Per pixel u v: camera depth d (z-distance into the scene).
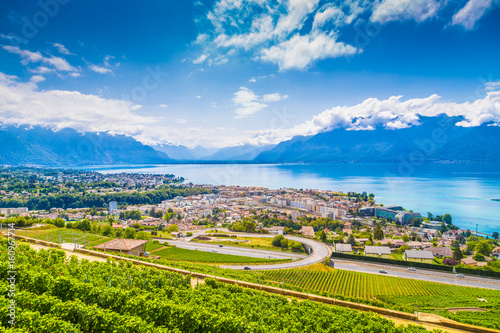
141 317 29.31
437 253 140.50
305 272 96.62
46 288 31.36
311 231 177.50
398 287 86.69
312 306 41.59
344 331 34.06
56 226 119.19
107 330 25.81
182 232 172.25
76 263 46.53
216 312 32.28
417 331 35.28
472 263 119.06
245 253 125.38
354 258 124.62
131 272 45.03
